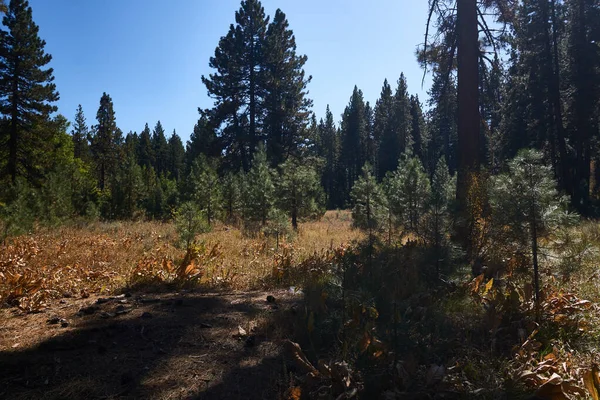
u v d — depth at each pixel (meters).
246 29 33.94
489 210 5.54
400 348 3.01
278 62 34.28
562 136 22.27
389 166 53.44
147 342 3.71
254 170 22.27
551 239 4.33
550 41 23.36
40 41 28.17
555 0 23.08
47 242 10.19
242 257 8.61
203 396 2.80
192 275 6.34
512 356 3.25
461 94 8.20
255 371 3.16
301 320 3.95
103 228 15.52
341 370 2.86
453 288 4.90
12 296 4.93
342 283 4.35
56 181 17.47
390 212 7.44
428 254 5.09
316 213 20.47
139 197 29.61
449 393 2.72
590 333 3.64
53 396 2.74
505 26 8.95
